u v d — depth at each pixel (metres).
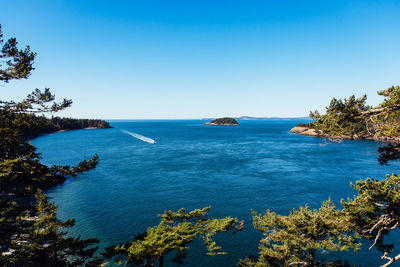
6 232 9.34
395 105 7.51
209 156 64.88
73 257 18.19
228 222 14.56
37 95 9.44
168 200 31.62
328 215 12.79
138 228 24.05
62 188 36.97
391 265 17.30
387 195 9.53
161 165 53.25
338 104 9.07
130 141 107.06
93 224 24.91
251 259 18.00
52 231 11.85
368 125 8.67
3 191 17.23
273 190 34.97
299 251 13.16
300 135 135.12
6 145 10.10
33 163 10.90
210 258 18.95
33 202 22.27
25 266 9.61
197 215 16.03
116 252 12.16
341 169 46.62
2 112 8.68
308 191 34.28
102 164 54.53
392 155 8.59
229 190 35.31
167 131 186.75
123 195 33.72
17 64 8.73
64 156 65.06
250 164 53.44
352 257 18.50
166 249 11.82
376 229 11.39
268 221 14.59
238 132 168.00
